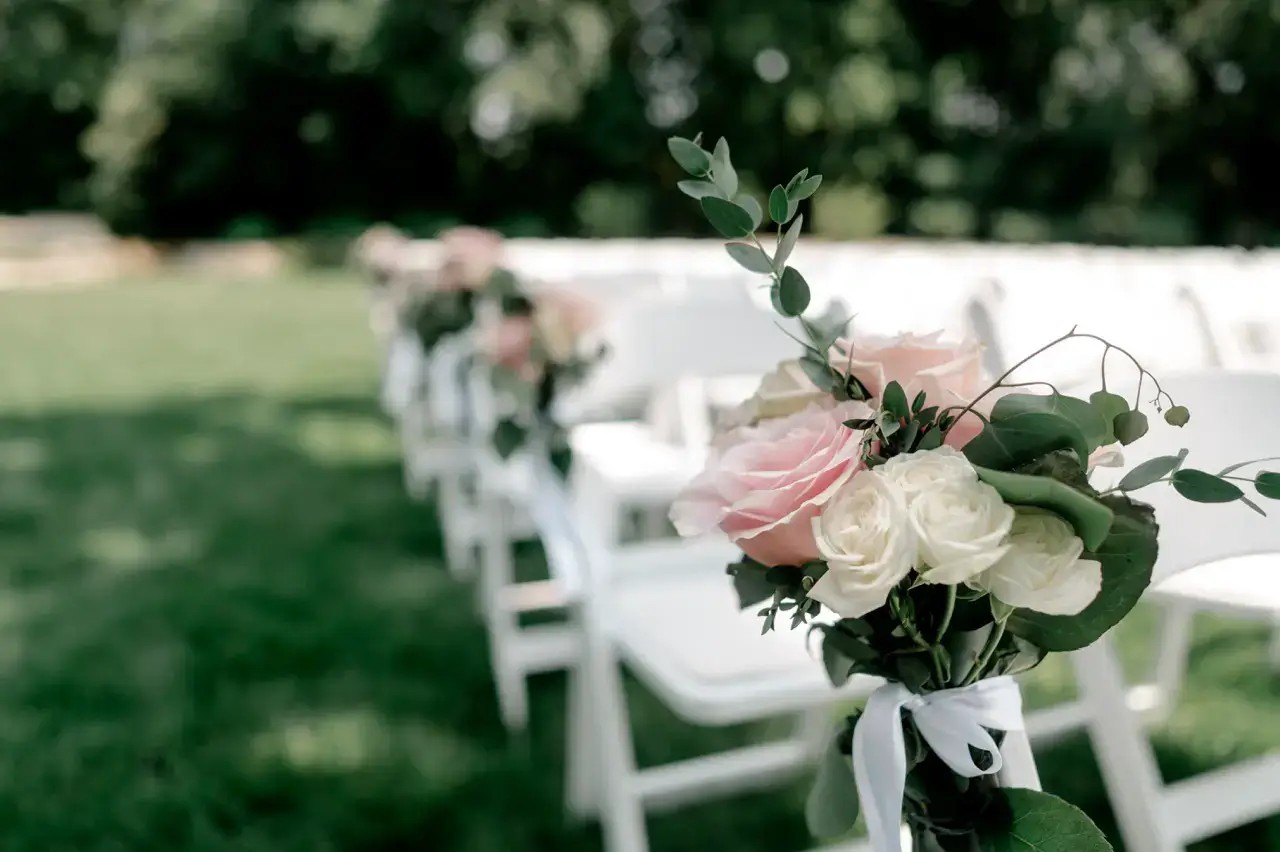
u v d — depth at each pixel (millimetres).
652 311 2230
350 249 19656
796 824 2121
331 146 21406
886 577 711
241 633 3094
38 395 7266
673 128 21875
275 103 20984
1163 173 20812
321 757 2396
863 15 20656
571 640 2553
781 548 790
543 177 22125
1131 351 1986
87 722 2562
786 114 20844
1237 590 1355
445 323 2750
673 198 22078
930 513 718
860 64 20625
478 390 2682
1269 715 2525
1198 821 1521
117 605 3332
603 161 21938
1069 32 20594
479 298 2744
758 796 2221
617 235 20984
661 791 2084
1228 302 2566
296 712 2609
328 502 4547
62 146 24359
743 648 1522
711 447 898
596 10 20672
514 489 2455
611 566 1894
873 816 791
